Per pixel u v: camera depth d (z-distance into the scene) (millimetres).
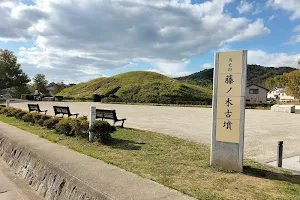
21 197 4469
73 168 4320
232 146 4441
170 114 17156
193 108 26094
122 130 8484
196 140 7406
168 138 7277
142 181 3752
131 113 17438
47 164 4746
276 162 5168
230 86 4480
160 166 4578
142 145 6332
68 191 3857
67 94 51719
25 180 5297
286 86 43312
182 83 48312
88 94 46750
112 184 3594
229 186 3672
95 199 3299
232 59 4465
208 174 4211
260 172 4371
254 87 51375
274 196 3330
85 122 7367
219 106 4586
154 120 12844
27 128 8867
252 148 6656
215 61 4652
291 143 7484
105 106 26906
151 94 40281
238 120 4398
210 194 3344
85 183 3625
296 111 25750
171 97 39125
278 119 15492
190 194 3316
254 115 19047
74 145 6234
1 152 7172
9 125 9609
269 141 7738
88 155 5246
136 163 4727
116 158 5059
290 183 3861
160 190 3420
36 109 12688
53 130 8414
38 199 4398
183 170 4383
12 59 41094
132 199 3096
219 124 4578
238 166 4375
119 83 48531
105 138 6559
